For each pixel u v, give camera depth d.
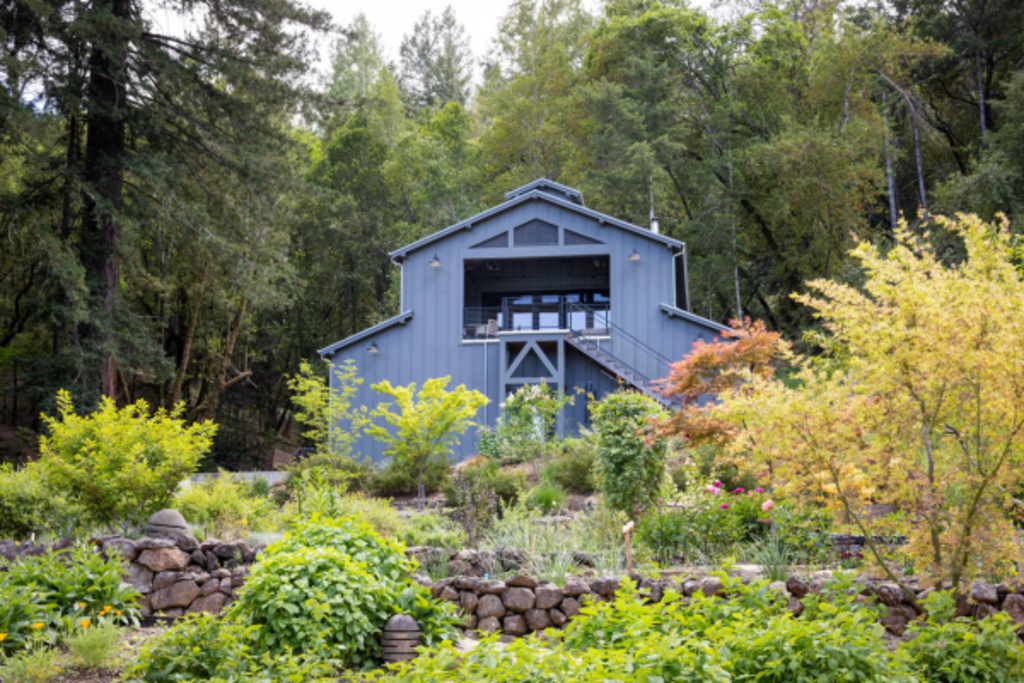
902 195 36.06
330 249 37.06
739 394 7.09
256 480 16.91
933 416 5.59
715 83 39.03
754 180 34.59
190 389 36.59
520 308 24.48
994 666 4.43
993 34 33.97
